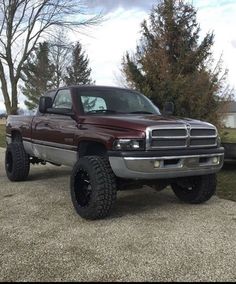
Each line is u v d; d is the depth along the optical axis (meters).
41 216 5.79
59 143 6.57
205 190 6.25
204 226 5.26
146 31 14.05
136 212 5.96
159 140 5.32
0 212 6.02
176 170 5.43
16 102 25.55
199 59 13.27
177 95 11.61
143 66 12.70
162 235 4.92
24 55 25.44
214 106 12.47
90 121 5.89
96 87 6.76
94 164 5.46
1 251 4.46
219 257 4.26
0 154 14.03
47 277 3.84
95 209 5.41
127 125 5.38
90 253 4.39
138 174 5.23
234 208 6.16
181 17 13.73
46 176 9.12
